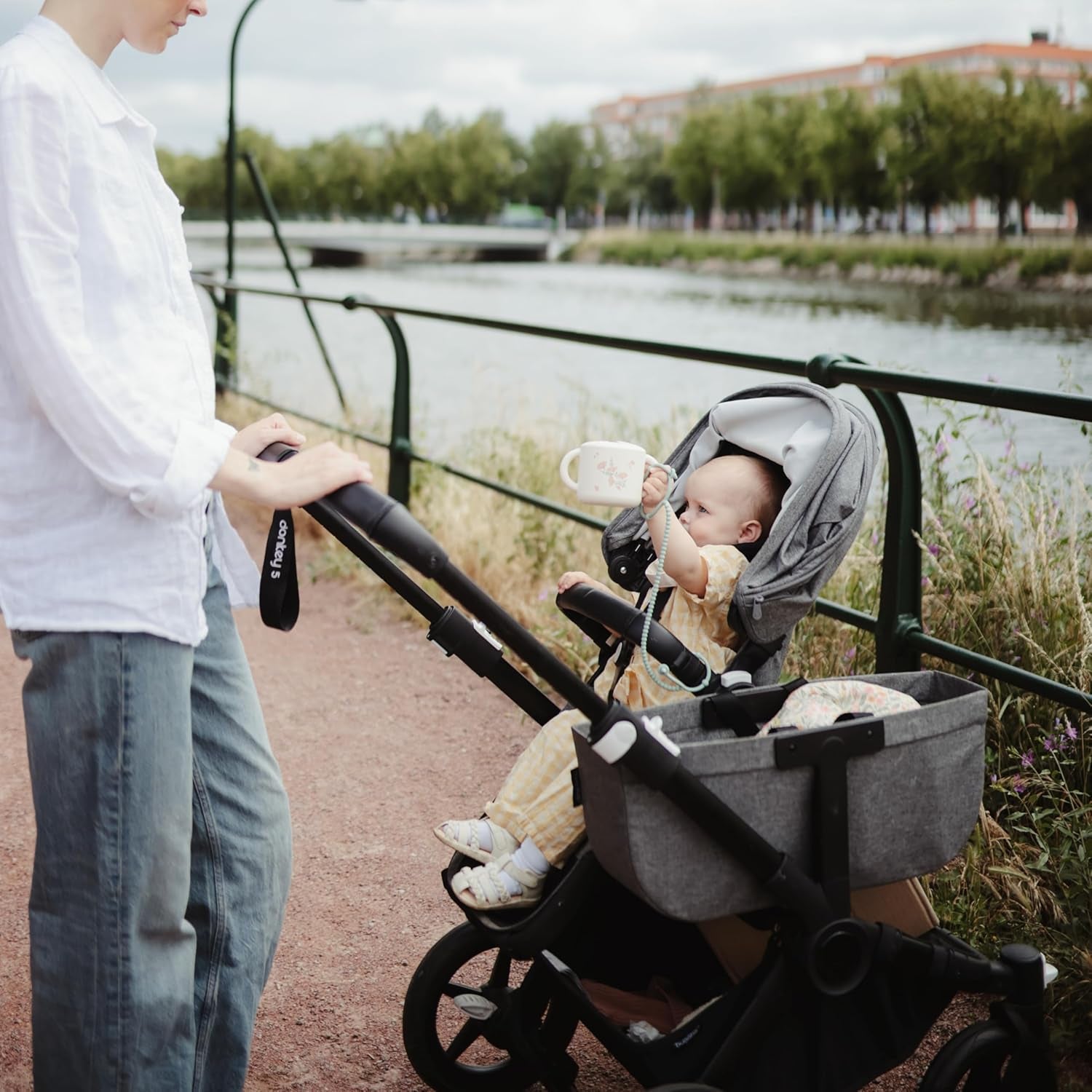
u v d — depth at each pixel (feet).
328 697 15.14
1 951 9.65
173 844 6.22
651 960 7.29
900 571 10.32
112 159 5.81
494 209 393.70
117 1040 6.16
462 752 13.50
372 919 10.21
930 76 222.28
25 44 5.73
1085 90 201.77
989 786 10.67
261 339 51.21
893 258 209.56
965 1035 6.75
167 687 6.12
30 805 12.15
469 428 24.39
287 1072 8.29
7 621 5.98
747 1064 6.56
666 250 287.07
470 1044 8.30
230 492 5.95
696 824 6.13
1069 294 159.63
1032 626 11.67
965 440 13.39
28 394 5.82
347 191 387.14
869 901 6.88
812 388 7.75
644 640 7.11
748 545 8.07
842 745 6.29
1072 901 9.00
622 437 21.36
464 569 18.21
